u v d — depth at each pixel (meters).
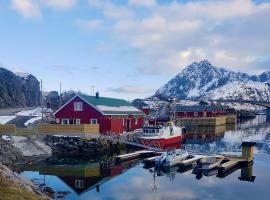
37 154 53.22
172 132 70.00
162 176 41.41
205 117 146.12
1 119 87.25
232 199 31.73
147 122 90.75
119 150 60.84
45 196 27.50
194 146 72.75
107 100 76.50
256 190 35.12
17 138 55.38
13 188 23.98
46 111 113.25
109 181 38.16
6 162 47.31
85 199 30.80
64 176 40.06
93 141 58.22
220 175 42.34
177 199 31.47
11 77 171.38
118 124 71.50
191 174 42.78
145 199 31.27
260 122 184.12
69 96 170.62
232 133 110.81
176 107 159.12
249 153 49.94
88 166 46.88
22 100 162.62
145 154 55.81
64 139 57.75
